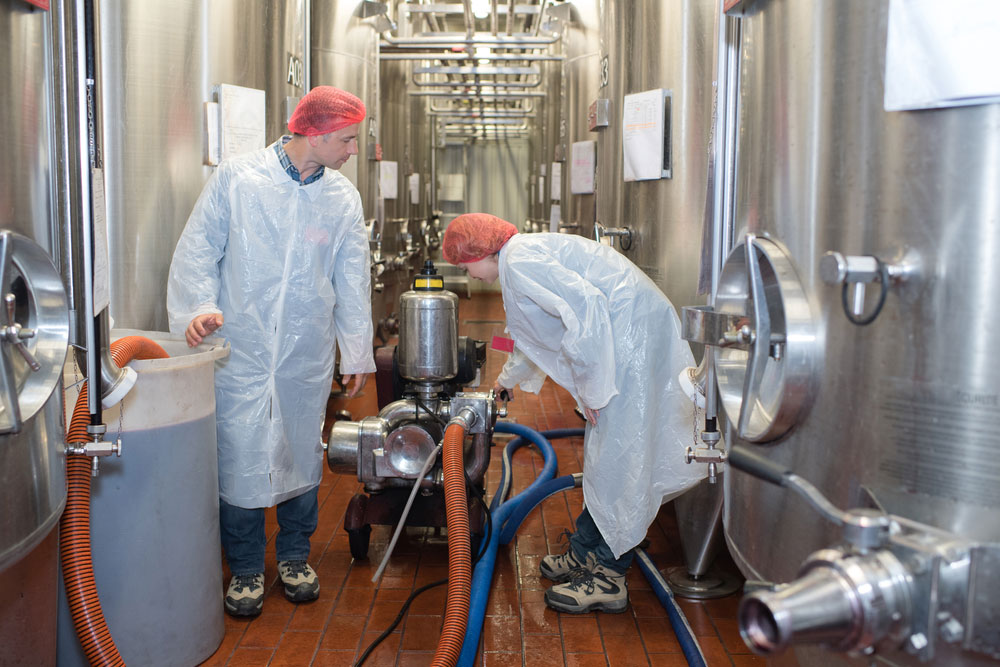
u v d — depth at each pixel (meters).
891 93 0.86
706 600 2.24
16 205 1.10
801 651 1.15
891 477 0.89
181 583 1.77
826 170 0.97
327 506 2.93
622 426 2.03
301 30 3.09
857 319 0.92
